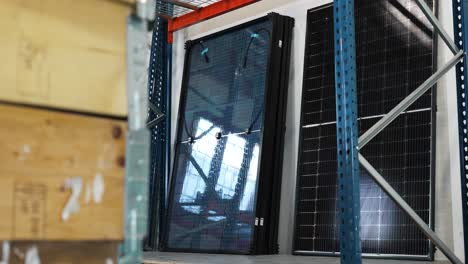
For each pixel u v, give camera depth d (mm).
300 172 4137
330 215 3871
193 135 4879
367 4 4051
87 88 961
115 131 987
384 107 3770
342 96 2600
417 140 3572
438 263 3098
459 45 3260
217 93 4762
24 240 876
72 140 939
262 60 4434
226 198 4406
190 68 5102
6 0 898
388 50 3852
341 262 2502
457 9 3295
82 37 966
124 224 981
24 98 894
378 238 3596
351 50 2611
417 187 3506
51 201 906
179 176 4887
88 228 938
